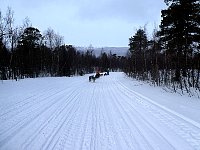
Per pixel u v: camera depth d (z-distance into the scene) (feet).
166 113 35.45
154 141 23.26
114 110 39.17
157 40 103.19
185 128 27.22
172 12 81.15
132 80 128.67
